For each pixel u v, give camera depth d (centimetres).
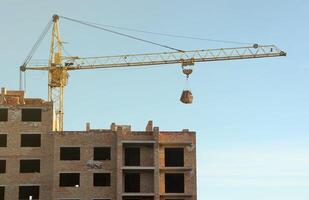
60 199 10106
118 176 10106
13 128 10388
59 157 10275
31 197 10144
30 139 10375
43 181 10225
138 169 10188
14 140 10350
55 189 10125
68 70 13238
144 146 10394
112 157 10344
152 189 10231
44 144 10369
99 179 10250
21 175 10225
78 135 10388
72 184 10200
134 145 10350
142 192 10194
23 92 10719
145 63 13162
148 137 10338
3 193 10156
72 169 10250
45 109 10500
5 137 10369
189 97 12069
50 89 13138
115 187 10219
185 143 10450
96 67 13200
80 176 10231
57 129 12212
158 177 10175
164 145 10444
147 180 10262
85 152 10325
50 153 10325
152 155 10356
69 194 10150
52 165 10250
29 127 10412
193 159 10444
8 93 10706
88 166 10269
